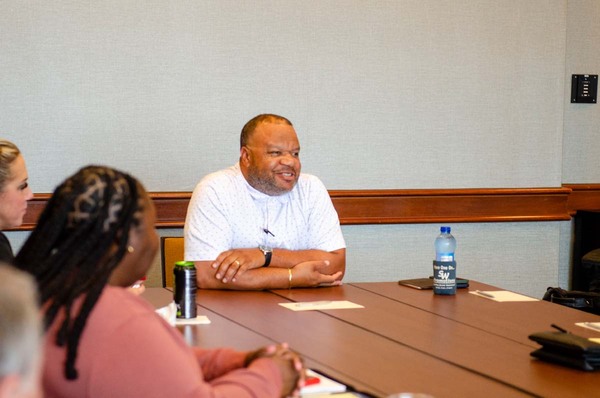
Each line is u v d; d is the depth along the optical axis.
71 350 1.65
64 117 4.48
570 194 5.52
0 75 4.38
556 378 2.14
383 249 5.09
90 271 1.74
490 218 5.21
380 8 4.92
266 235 3.74
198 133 4.68
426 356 2.37
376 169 5.00
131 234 1.85
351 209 4.95
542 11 5.24
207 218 3.60
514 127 5.26
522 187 5.31
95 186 1.79
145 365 1.65
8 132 4.41
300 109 4.84
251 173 3.67
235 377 1.79
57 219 1.76
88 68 4.49
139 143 4.60
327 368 2.22
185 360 1.70
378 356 2.37
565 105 5.54
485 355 2.39
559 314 3.04
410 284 3.65
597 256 4.81
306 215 3.81
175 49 4.61
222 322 2.84
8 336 1.01
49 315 1.68
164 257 4.07
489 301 3.29
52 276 1.73
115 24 4.51
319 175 4.90
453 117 5.12
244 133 3.72
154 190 4.64
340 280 3.74
